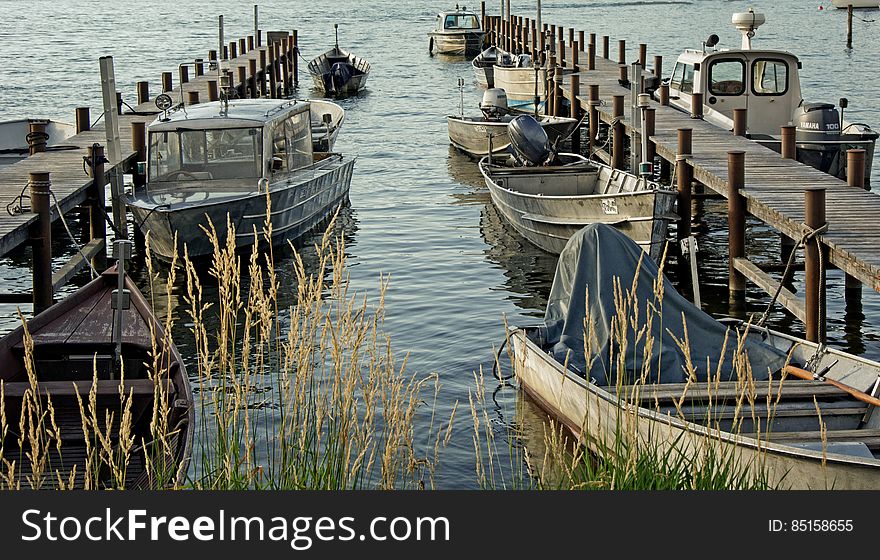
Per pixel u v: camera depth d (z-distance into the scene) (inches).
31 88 1663.4
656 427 327.0
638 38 2492.6
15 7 4335.6
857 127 807.1
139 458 334.0
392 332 542.3
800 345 421.4
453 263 689.6
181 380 354.3
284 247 733.9
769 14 3358.8
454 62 2127.2
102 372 412.5
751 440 304.0
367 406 252.1
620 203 637.3
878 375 379.6
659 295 275.1
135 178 793.6
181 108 741.3
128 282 473.1
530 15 3390.7
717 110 886.4
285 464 256.7
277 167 721.0
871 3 3472.0
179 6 4333.2
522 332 439.8
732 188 589.3
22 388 361.7
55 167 714.2
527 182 771.4
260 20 3380.9
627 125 860.0
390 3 4330.7
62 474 322.3
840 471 295.6
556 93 1173.1
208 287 650.8
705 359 409.4
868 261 433.7
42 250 561.3
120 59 2135.8
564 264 438.0
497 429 414.6
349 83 1642.5
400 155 1120.8
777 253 702.5
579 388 381.4
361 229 791.7
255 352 511.5
